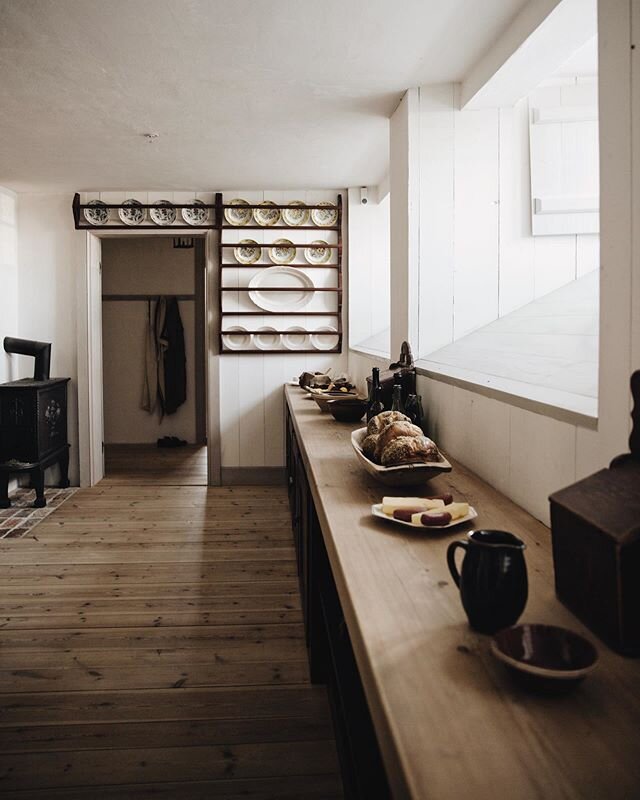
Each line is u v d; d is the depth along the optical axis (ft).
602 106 4.39
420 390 9.34
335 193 18.54
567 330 6.76
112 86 10.28
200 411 26.84
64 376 18.62
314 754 6.51
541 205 9.85
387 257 18.43
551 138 9.80
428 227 10.09
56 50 8.95
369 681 2.90
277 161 15.05
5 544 13.43
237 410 18.94
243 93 10.54
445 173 10.07
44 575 11.61
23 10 7.82
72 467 18.88
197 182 17.26
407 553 4.29
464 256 10.09
